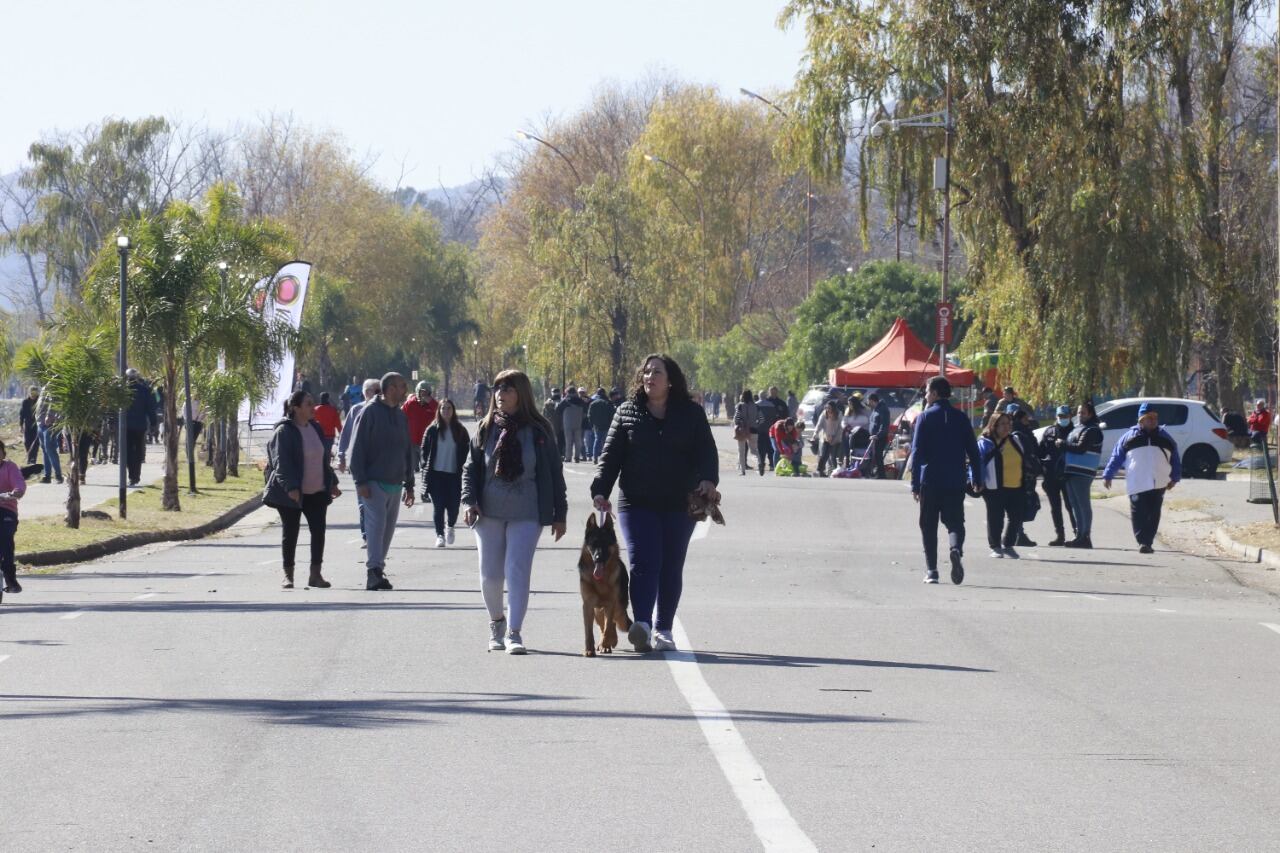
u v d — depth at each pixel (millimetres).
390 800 12430
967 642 21938
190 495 57188
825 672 18953
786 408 76188
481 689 17578
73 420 42031
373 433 28641
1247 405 110000
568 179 161250
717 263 138250
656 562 20047
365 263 154125
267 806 12242
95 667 19453
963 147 70438
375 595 27766
